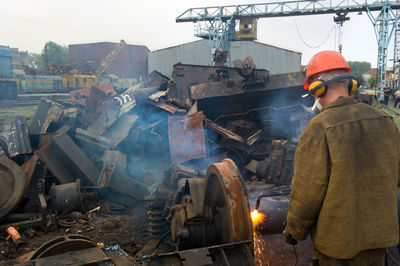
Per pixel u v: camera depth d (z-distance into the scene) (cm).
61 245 273
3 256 404
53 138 618
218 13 3966
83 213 554
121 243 448
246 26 4078
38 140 786
